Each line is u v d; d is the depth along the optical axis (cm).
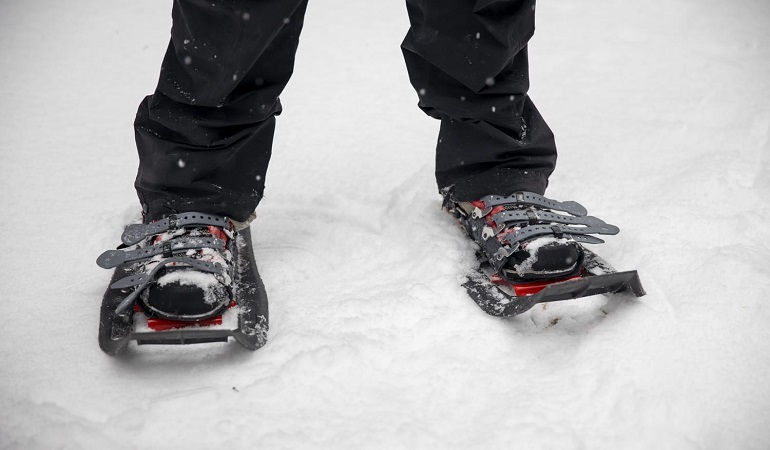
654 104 245
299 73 276
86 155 207
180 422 111
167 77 127
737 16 334
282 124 231
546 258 136
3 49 289
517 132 149
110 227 167
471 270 151
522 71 144
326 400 117
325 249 163
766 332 130
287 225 173
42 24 322
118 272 137
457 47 133
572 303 144
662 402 115
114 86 261
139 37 312
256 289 138
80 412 113
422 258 156
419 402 117
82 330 132
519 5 134
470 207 155
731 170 190
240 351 128
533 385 121
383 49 305
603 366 124
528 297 129
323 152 213
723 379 120
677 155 207
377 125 233
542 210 148
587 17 340
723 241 163
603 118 235
